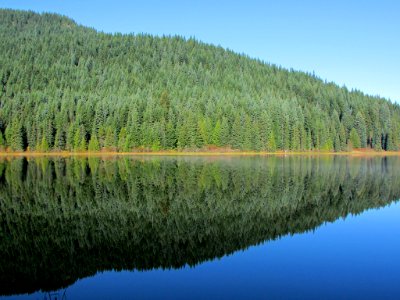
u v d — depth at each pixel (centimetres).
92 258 1891
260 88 18862
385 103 15688
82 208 3023
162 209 3014
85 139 11538
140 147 11400
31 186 4112
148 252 1984
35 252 1973
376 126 13712
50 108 11906
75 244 2105
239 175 5372
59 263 1822
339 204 3338
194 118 11600
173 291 1524
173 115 11938
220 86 18275
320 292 1518
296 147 12488
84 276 1675
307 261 1867
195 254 1958
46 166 6675
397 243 2158
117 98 14012
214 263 1834
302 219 2748
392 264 1830
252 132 11831
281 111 12631
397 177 5356
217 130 11738
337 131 13350
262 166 6981
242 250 2030
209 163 7662
